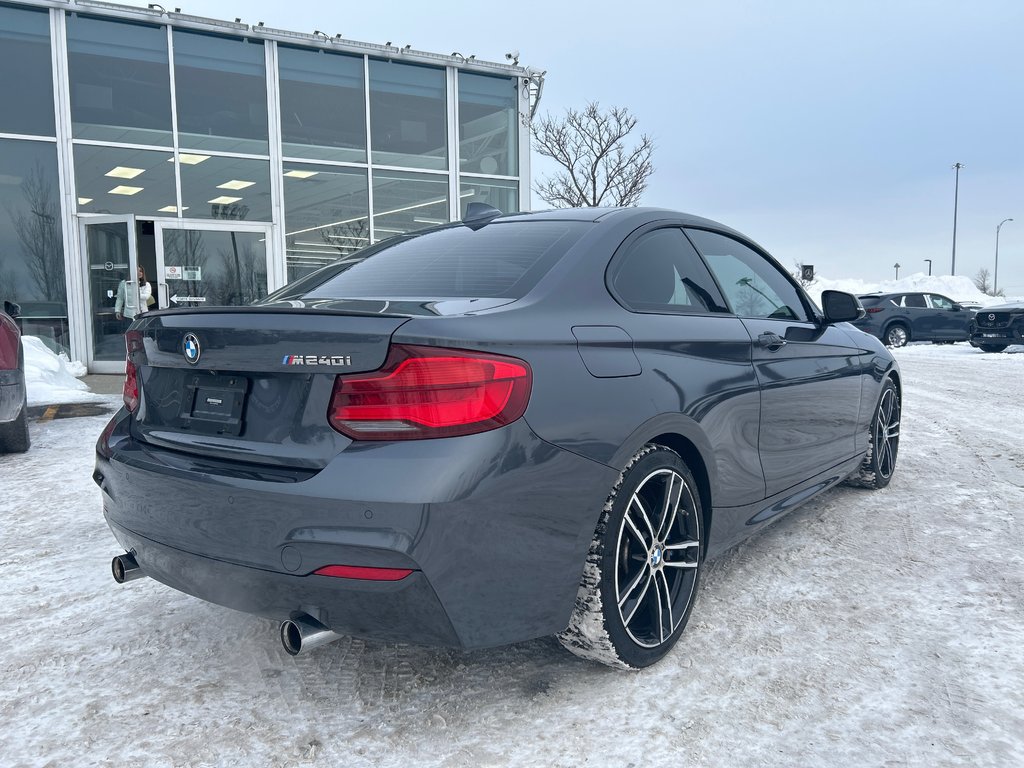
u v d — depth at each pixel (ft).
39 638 8.65
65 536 12.36
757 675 7.48
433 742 6.48
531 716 6.84
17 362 17.66
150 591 10.05
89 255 38.27
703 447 8.15
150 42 38.86
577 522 6.62
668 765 6.09
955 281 214.28
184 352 7.02
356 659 8.00
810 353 10.98
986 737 6.40
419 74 44.88
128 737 6.66
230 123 40.73
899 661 7.73
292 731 6.70
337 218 43.39
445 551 5.82
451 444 5.89
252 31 40.19
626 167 67.67
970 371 41.75
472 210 10.60
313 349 6.18
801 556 10.85
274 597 6.28
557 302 7.20
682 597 8.07
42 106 37.37
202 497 6.52
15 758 6.37
